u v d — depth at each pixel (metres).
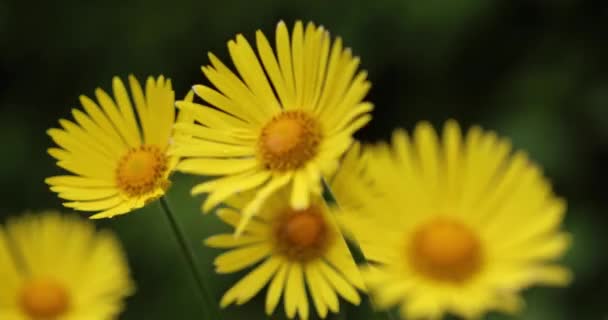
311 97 0.69
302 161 0.68
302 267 0.71
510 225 0.70
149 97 0.71
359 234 0.70
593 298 1.53
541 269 0.67
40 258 0.96
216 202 0.67
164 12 1.86
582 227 1.57
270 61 0.69
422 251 0.70
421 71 1.81
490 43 1.80
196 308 1.54
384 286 0.67
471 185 0.71
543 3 1.79
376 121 1.85
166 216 0.70
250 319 1.31
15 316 0.95
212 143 0.69
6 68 1.97
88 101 0.72
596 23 1.79
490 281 0.69
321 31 0.69
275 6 1.80
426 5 1.73
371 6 1.76
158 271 1.55
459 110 1.83
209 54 0.69
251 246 0.71
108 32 1.90
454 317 0.70
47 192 1.86
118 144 0.71
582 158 1.66
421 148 0.71
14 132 1.91
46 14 1.95
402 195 0.71
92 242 0.97
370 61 1.77
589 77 1.75
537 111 1.69
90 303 0.96
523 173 0.70
